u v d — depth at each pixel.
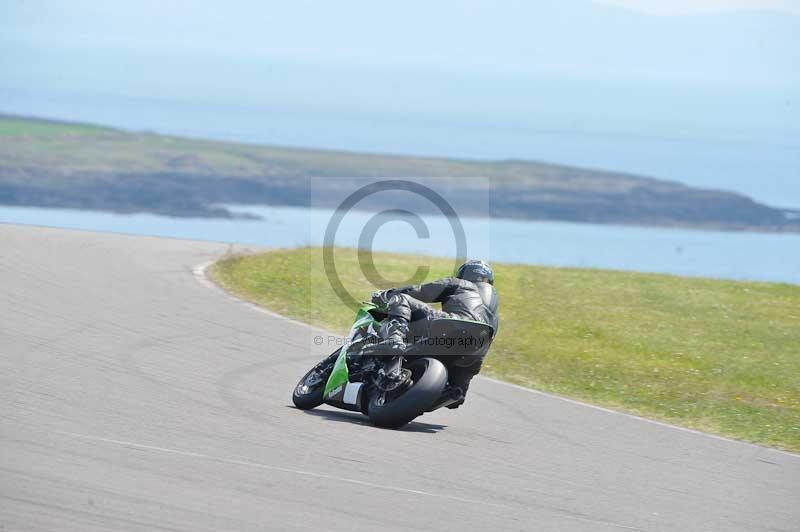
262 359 38.03
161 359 35.38
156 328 41.19
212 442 25.02
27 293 44.78
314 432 27.56
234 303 50.19
